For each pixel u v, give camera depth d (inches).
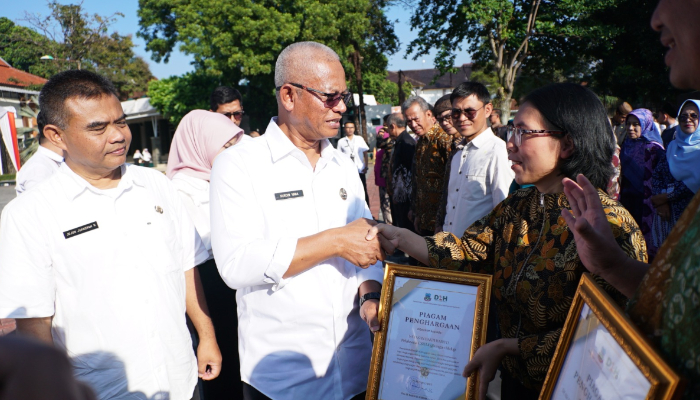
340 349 84.0
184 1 945.5
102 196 78.9
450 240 81.9
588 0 726.5
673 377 32.6
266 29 882.8
